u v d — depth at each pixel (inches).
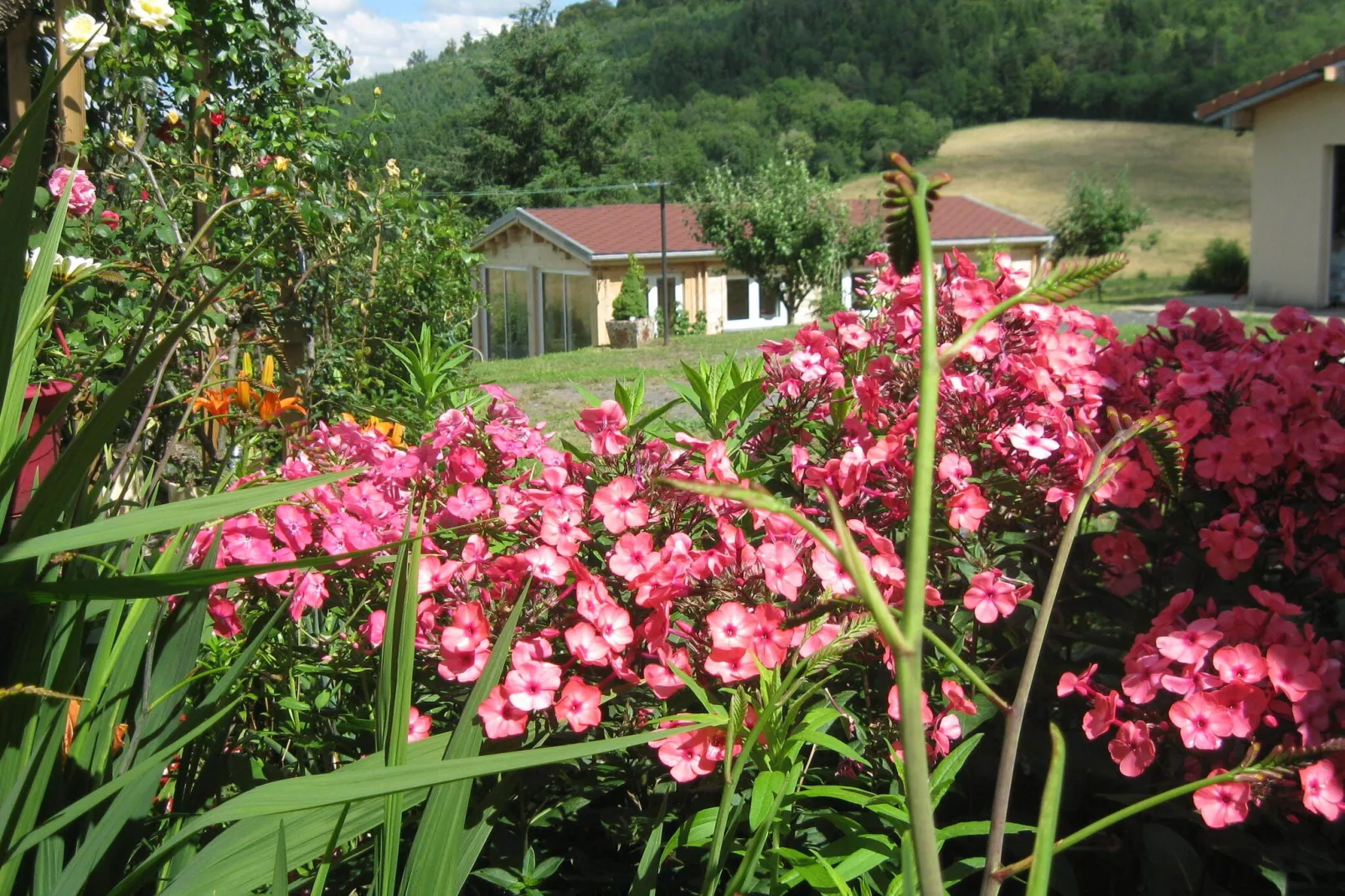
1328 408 87.0
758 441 103.6
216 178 217.2
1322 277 775.1
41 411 116.8
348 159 250.2
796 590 73.4
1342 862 75.0
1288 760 47.8
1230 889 82.4
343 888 76.2
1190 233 1924.2
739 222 994.7
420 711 86.0
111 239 170.7
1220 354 92.8
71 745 63.6
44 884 57.4
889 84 3110.2
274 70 233.9
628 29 4033.0
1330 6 2997.0
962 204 1219.2
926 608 84.7
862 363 108.8
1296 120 776.3
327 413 219.5
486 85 1996.8
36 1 175.3
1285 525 82.6
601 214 1165.7
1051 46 3024.1
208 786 69.5
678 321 1018.1
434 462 87.0
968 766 83.6
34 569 63.3
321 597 78.0
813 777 78.9
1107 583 94.7
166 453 82.4
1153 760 71.2
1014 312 89.8
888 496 85.4
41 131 54.1
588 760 78.4
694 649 74.4
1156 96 2834.6
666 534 84.5
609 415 85.3
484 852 76.7
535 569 72.9
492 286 1264.8
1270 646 67.8
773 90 3093.0
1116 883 82.8
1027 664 50.3
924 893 36.5
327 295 221.0
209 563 72.5
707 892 57.7
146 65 192.4
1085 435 83.0
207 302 57.3
